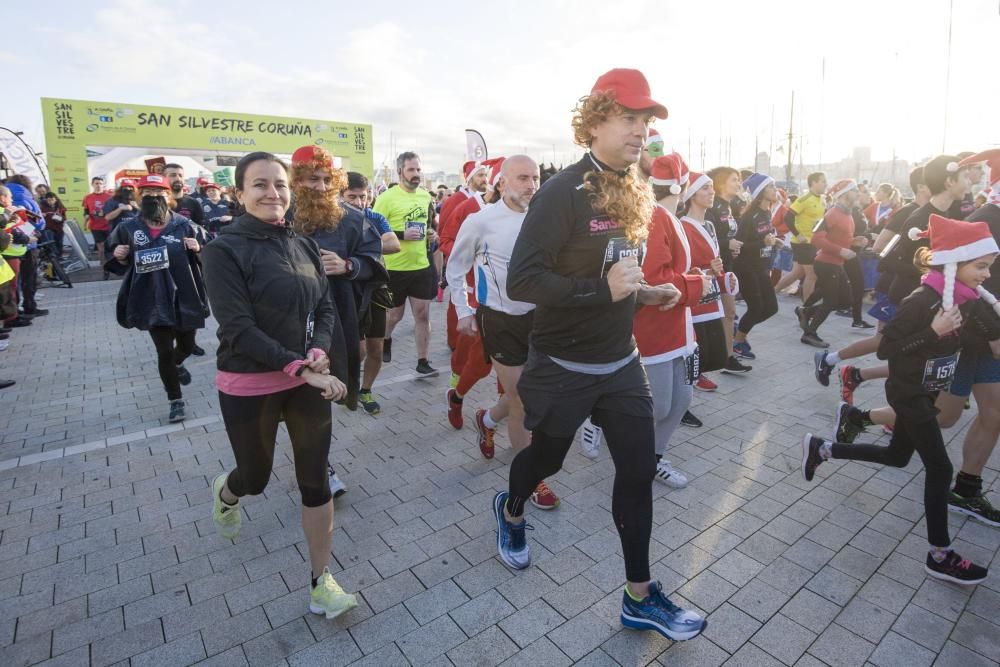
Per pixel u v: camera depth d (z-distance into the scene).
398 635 2.45
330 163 3.33
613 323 2.28
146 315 4.50
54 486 3.69
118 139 17.86
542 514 3.34
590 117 2.13
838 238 6.60
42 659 2.34
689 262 3.33
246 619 2.55
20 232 7.21
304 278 2.46
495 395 5.32
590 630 2.47
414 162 5.52
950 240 2.68
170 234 4.59
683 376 3.34
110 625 2.52
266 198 2.35
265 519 3.30
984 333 2.95
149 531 3.21
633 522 2.31
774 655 2.34
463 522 3.27
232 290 2.27
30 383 5.76
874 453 3.16
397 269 5.52
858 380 4.62
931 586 2.74
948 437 4.34
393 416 4.79
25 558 2.97
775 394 5.30
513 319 3.31
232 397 2.39
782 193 10.23
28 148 17.62
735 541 3.08
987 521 3.23
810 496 3.53
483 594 2.69
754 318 6.12
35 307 8.93
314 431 2.45
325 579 2.51
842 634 2.45
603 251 2.19
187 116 18.67
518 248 2.15
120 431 4.54
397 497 3.54
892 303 4.59
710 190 3.94
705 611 2.58
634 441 2.31
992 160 4.02
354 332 3.43
